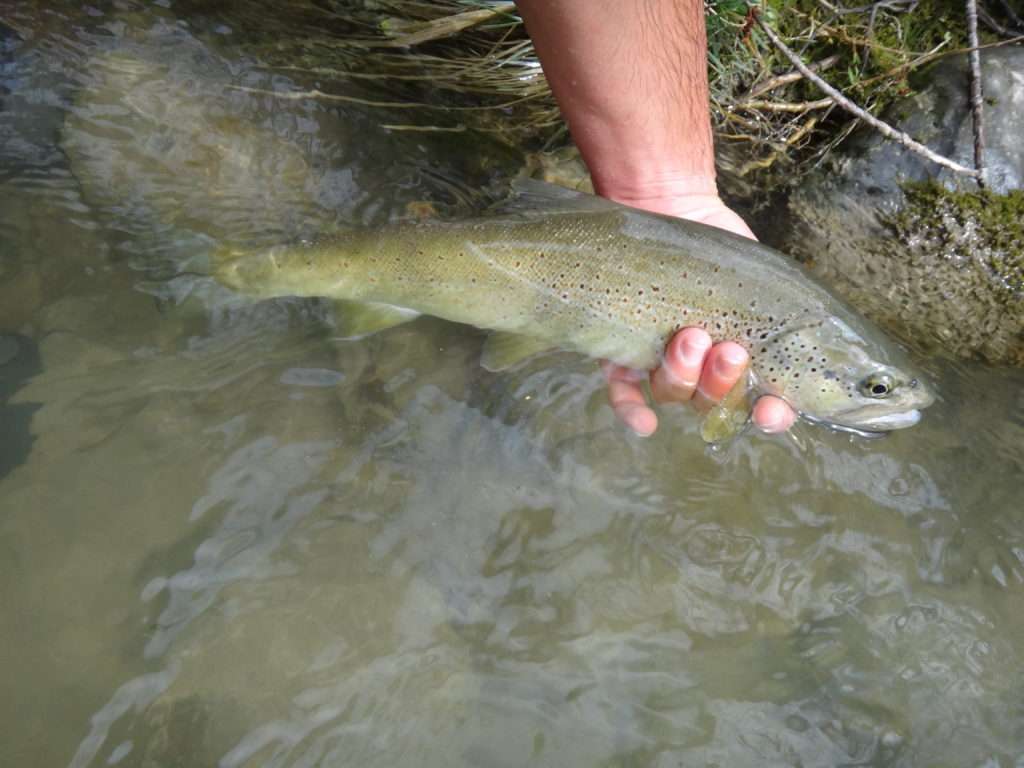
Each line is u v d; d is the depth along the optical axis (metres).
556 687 0.36
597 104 0.44
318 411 0.44
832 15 0.65
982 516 0.43
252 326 0.47
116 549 0.38
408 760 0.34
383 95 0.63
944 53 0.58
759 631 0.39
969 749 0.35
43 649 0.35
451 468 0.43
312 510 0.40
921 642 0.39
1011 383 0.50
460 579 0.39
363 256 0.46
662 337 0.44
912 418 0.44
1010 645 0.39
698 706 0.36
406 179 0.58
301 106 0.60
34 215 0.50
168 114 0.57
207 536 0.39
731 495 0.44
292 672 0.35
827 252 0.56
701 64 0.46
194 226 0.52
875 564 0.41
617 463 0.44
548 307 0.45
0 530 0.37
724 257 0.43
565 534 0.41
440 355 0.48
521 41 0.67
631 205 0.48
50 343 0.45
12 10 0.61
